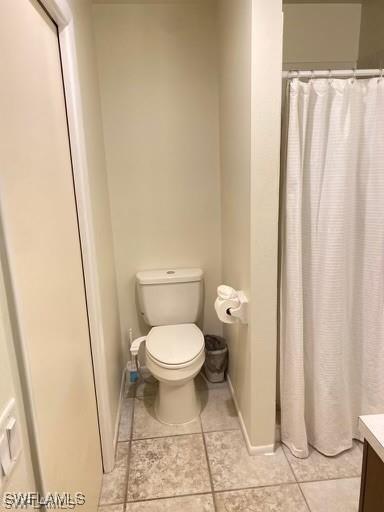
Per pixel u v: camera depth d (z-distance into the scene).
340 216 1.52
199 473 1.68
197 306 2.32
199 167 2.31
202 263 2.46
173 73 2.17
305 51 2.07
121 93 2.17
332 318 1.61
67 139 1.30
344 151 1.47
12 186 0.75
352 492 1.55
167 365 1.85
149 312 2.29
